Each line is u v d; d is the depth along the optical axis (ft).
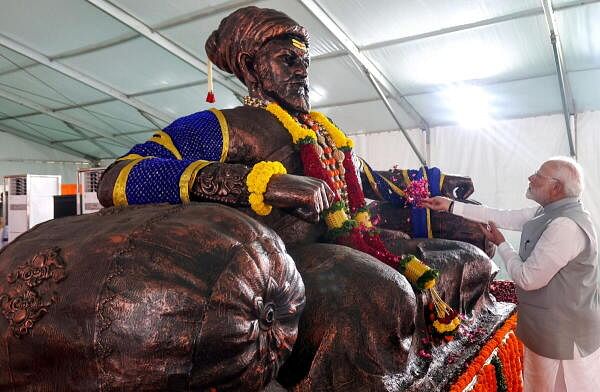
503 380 6.48
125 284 2.97
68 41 28.04
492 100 26.58
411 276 5.41
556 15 18.94
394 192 7.98
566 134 26.17
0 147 52.65
